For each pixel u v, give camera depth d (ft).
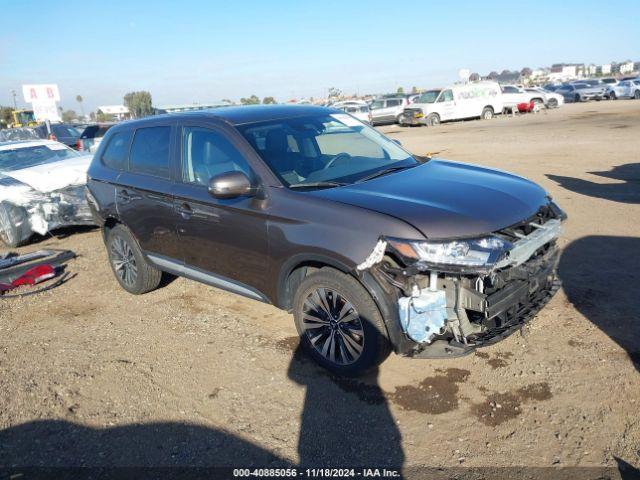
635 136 52.90
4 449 10.73
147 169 16.28
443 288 10.85
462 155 47.96
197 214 14.26
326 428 10.65
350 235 10.93
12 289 19.84
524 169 37.86
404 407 11.09
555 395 11.00
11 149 30.66
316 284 11.90
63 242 26.53
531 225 11.48
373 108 108.37
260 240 12.75
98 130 61.21
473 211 10.93
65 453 10.49
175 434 10.81
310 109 16.11
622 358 12.04
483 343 10.73
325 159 14.05
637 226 21.80
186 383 12.60
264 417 11.14
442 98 94.94
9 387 12.92
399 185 12.33
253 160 13.10
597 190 29.25
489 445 9.80
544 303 11.95
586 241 20.21
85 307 17.87
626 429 9.84
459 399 11.16
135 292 18.40
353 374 11.95
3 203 25.04
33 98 58.90
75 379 13.10
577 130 62.80
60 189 25.79
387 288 10.71
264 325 15.38
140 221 16.47
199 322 15.89
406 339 10.85
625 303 14.66
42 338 15.66
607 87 133.39
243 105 16.60
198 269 15.17
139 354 14.17
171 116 15.98
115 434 10.94
